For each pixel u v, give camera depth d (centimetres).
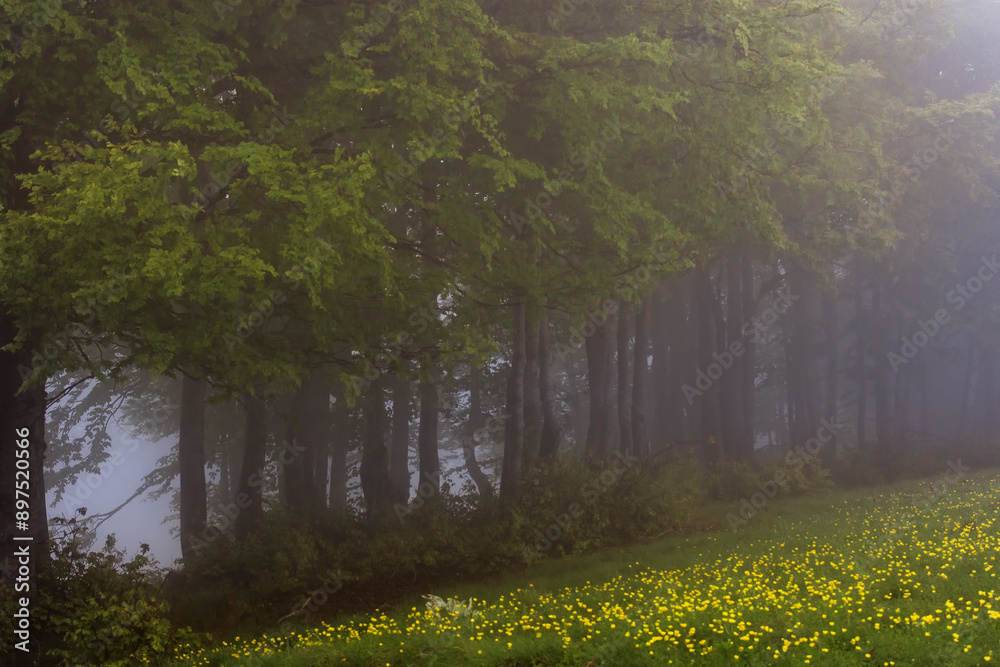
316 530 1928
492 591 1564
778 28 1756
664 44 1575
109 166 1176
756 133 1783
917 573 1098
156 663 1267
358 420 3052
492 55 1622
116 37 1243
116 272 1126
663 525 2117
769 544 1664
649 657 833
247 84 1366
